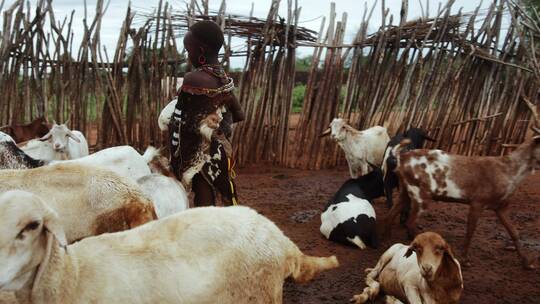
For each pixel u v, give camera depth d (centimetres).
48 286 298
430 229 779
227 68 1069
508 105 1123
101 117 1045
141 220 425
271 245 354
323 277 611
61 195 417
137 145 1071
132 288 311
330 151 1137
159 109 1055
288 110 1122
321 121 1122
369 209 708
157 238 331
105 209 421
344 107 1121
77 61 1016
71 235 421
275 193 948
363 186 770
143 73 1043
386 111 1120
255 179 1034
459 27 1097
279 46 1097
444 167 677
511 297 573
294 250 371
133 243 326
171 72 1053
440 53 1102
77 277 304
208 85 446
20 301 304
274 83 1114
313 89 1119
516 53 1108
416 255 498
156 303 315
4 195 289
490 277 623
